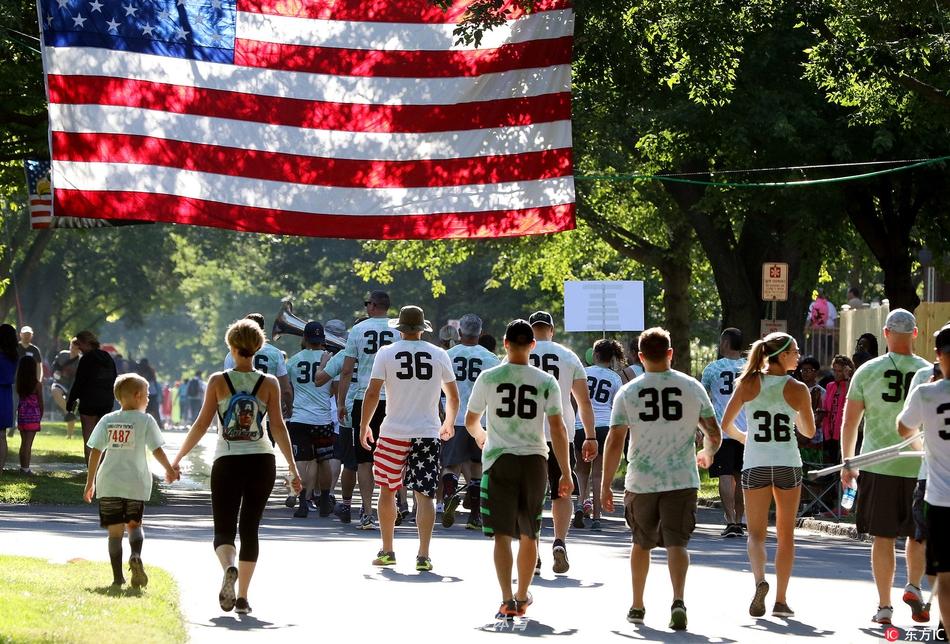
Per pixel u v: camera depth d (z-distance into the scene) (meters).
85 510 44.91
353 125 42.84
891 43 55.06
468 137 43.22
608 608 26.42
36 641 18.64
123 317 194.50
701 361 128.75
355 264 115.50
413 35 43.00
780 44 63.44
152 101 41.62
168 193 41.53
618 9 54.94
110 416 25.39
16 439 101.06
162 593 24.95
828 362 83.88
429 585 28.78
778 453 25.66
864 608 27.17
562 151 43.09
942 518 20.66
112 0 41.53
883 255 68.50
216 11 42.06
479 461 42.34
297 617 24.25
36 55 60.66
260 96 42.34
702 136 66.94
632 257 95.56
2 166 76.62
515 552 34.69
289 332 71.50
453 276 165.00
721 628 24.28
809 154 64.00
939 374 23.19
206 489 60.78
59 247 167.50
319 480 47.16
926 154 63.62
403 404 31.00
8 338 53.84
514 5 43.22
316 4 42.81
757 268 81.44
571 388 31.12
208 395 24.70
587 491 45.66
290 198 42.38
